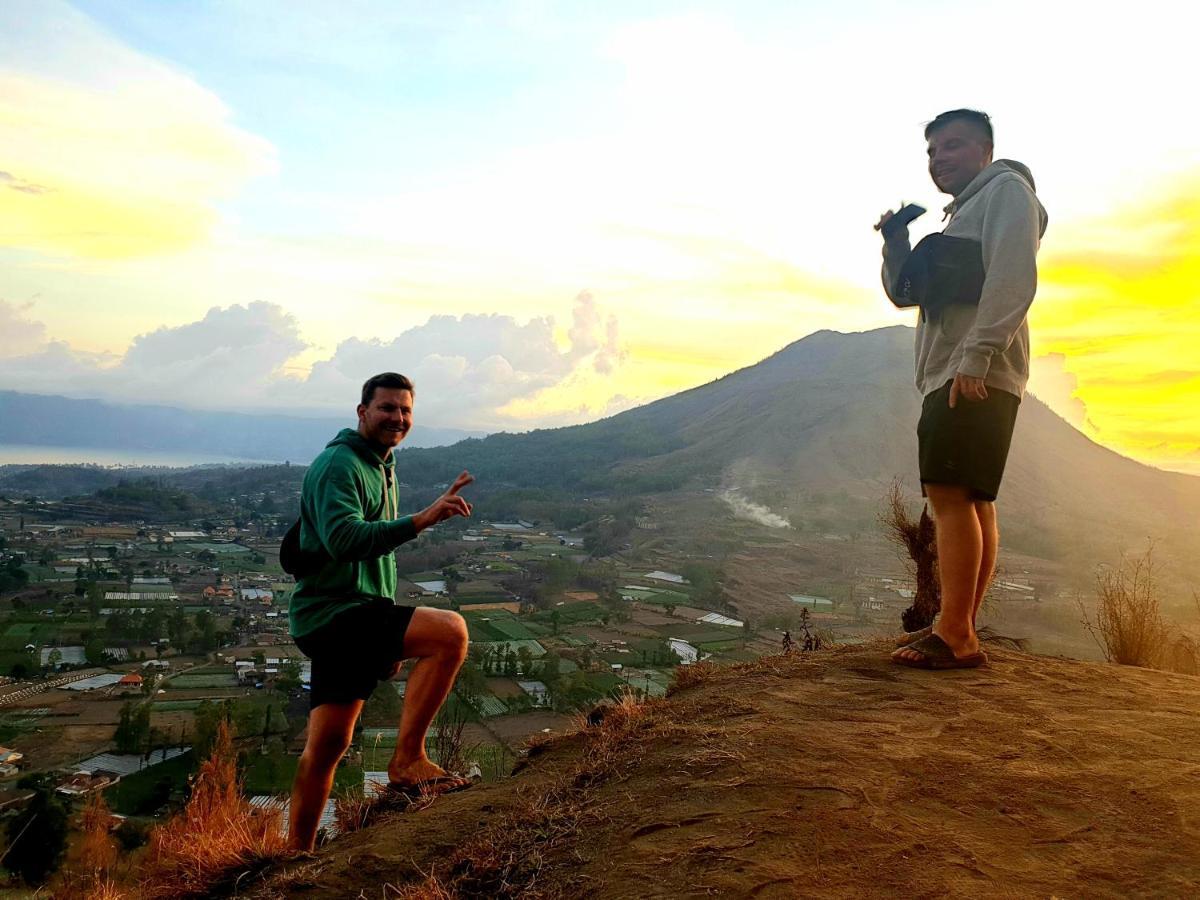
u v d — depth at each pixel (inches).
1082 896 63.4
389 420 136.6
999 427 130.3
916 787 84.9
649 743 108.7
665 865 75.3
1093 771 87.0
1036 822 76.2
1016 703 114.9
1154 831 72.8
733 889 68.5
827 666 141.9
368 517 135.2
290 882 100.9
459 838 102.0
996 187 132.0
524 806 104.8
